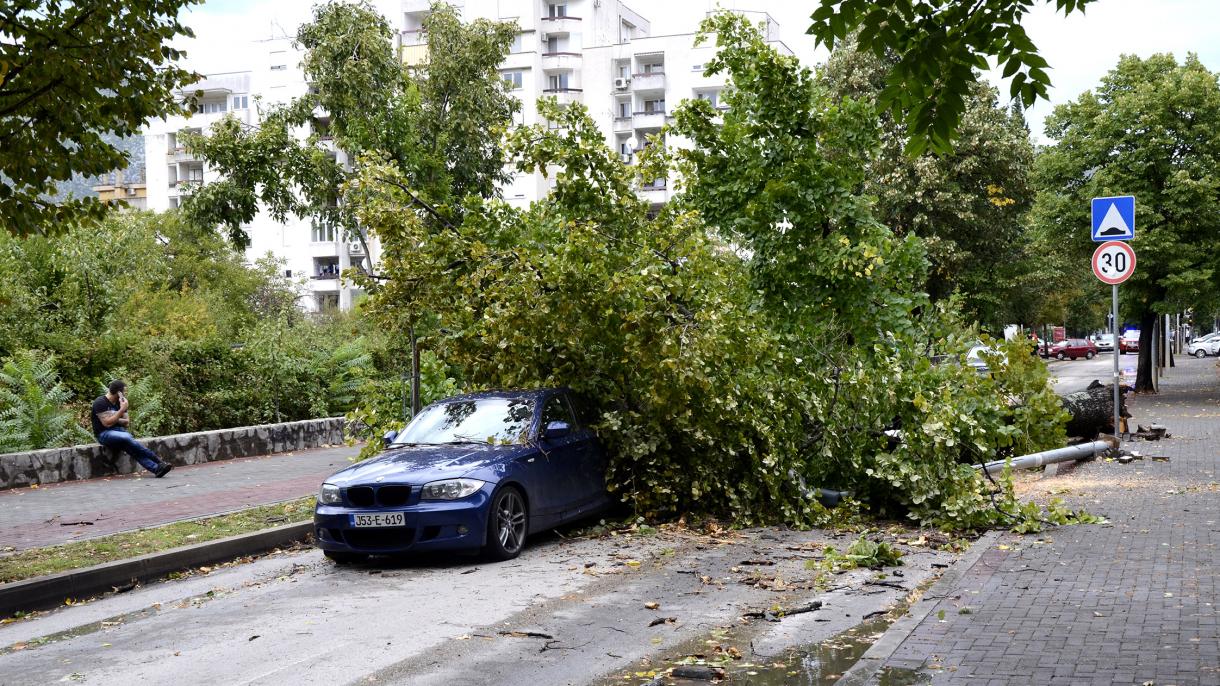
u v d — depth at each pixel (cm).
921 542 994
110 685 594
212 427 2258
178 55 1057
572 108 1327
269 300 5400
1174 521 1003
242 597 852
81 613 823
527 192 7188
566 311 1117
